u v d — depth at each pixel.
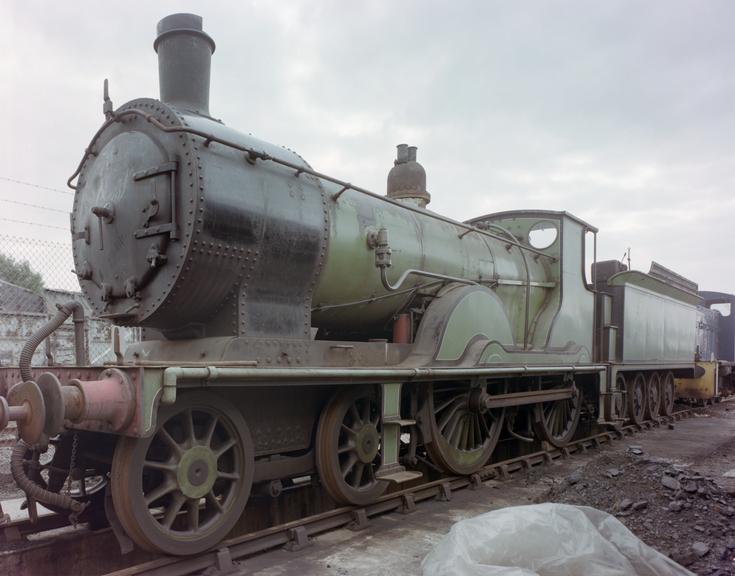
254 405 4.62
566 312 9.12
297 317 4.98
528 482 6.96
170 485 3.87
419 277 6.62
